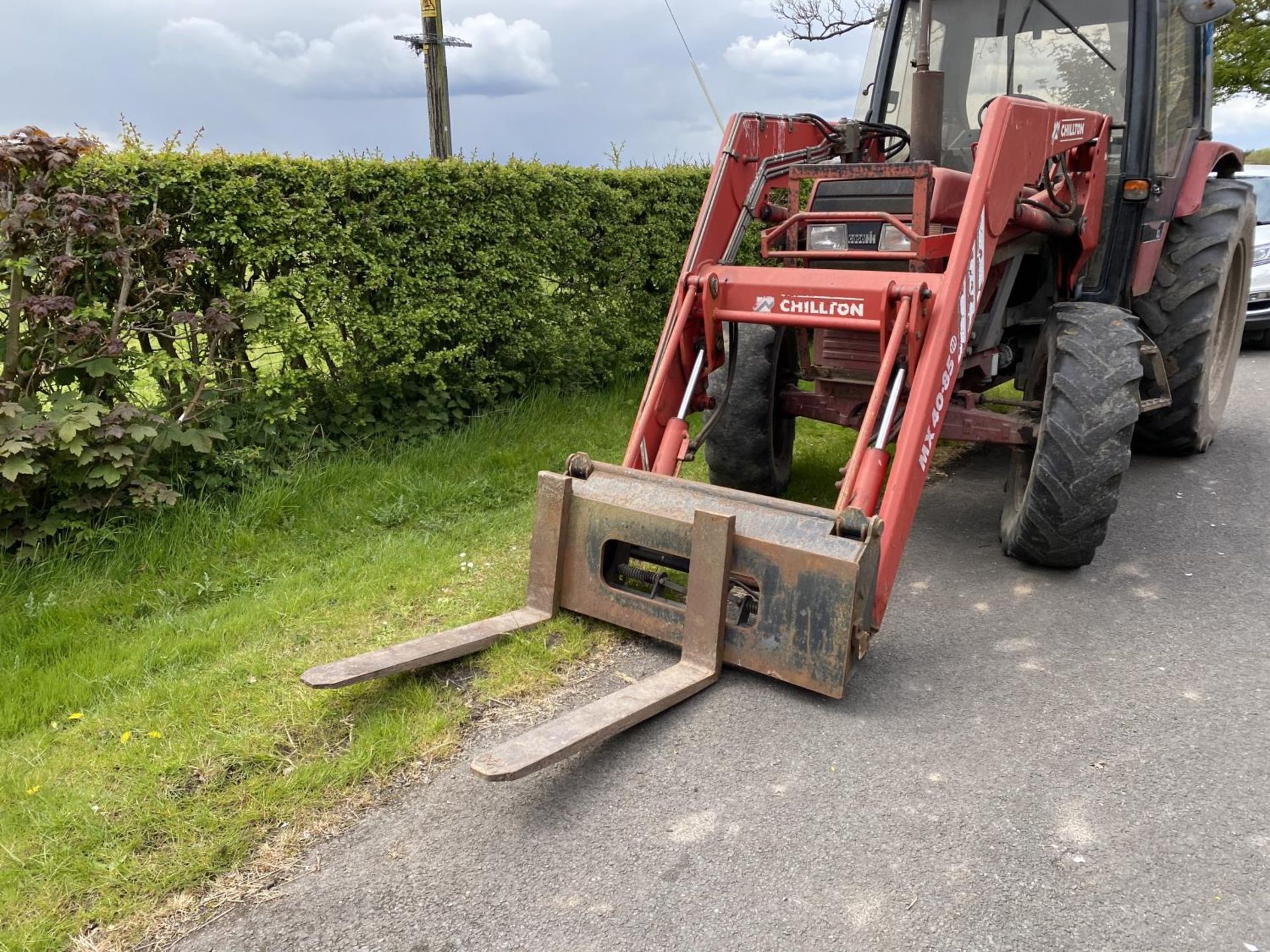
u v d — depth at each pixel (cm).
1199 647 354
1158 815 261
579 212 649
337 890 238
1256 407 702
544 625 360
